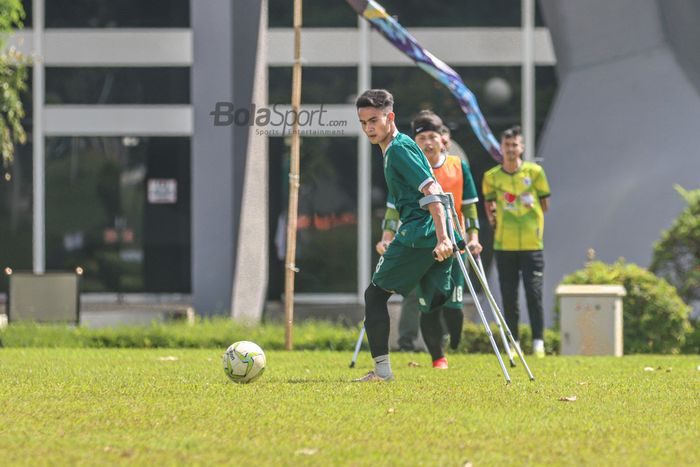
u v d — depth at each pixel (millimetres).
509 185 35906
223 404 19953
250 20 55062
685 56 46156
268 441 16375
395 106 61062
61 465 14609
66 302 46469
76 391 21984
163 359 31406
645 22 46406
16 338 40406
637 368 29156
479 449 15867
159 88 62250
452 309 29375
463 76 61688
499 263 36188
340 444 16172
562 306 38625
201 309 54219
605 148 46906
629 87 46906
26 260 62188
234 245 54688
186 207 62188
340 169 61312
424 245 24062
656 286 41125
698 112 46156
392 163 24078
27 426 17641
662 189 45969
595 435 17016
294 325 44375
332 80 61281
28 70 62125
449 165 31203
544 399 20922
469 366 29609
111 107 62188
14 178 62031
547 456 15375
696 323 42094
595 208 46469
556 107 47875
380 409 19375
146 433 17016
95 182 62250
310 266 61531
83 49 62188
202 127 54312
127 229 62281
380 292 24594
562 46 47844
